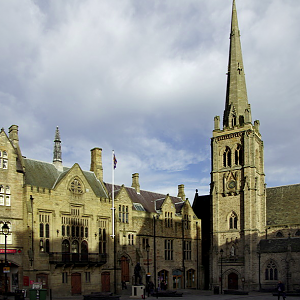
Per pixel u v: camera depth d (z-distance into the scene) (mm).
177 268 86125
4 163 61156
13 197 61031
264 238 91688
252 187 90938
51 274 62625
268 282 84812
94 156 79438
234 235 91562
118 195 76812
